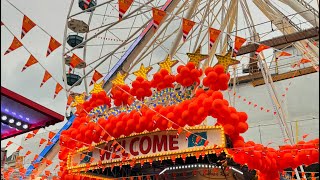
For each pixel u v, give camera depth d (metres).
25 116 8.64
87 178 16.72
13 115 8.55
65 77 24.42
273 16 20.83
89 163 14.95
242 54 21.28
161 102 13.45
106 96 15.12
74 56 16.61
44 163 20.92
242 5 21.83
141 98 13.71
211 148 12.13
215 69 12.27
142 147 13.41
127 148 13.74
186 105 12.20
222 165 14.87
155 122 12.54
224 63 12.66
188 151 12.48
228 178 15.68
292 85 23.48
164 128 12.51
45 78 13.87
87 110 15.38
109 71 23.81
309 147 12.22
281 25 20.36
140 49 23.00
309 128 26.20
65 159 16.09
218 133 12.14
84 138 14.46
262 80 29.78
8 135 9.53
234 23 22.98
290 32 20.47
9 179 18.20
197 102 11.95
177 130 12.78
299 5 19.48
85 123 15.14
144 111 12.95
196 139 12.26
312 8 19.20
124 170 17.58
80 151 15.55
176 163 15.75
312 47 18.64
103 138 13.98
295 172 18.84
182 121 12.09
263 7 21.45
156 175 16.80
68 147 15.24
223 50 21.38
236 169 15.12
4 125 8.93
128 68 23.44
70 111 24.55
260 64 20.98
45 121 8.88
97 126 14.01
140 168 17.25
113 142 14.07
